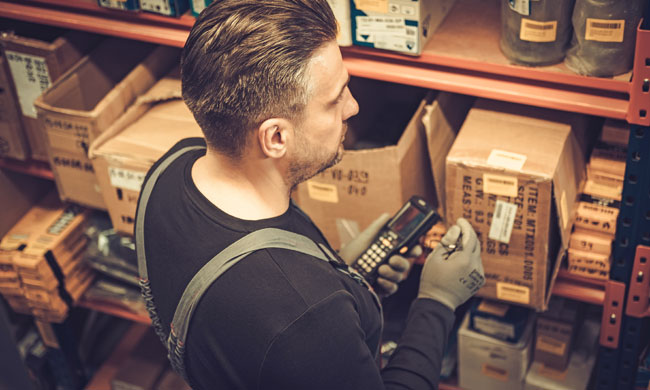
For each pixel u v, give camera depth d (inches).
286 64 37.2
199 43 38.2
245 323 38.2
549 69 59.4
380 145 81.5
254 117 38.2
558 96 59.6
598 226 66.6
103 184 75.8
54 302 90.2
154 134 74.7
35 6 76.0
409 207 61.7
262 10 37.5
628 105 56.7
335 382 38.9
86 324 106.7
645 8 51.3
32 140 85.0
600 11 53.9
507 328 76.0
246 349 38.5
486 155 61.5
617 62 56.5
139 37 71.7
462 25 66.6
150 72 80.8
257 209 41.2
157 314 47.3
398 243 59.9
